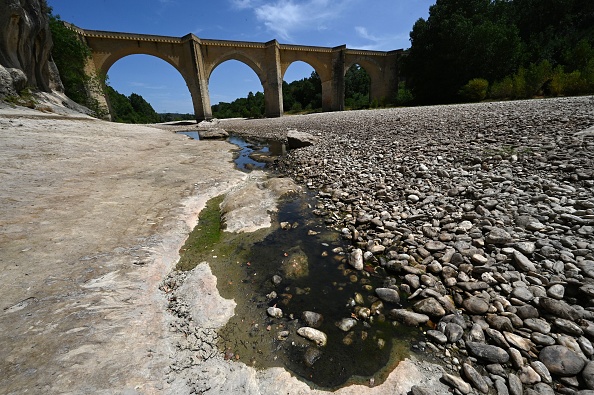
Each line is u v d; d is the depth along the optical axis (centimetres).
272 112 3959
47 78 2028
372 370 229
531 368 210
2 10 1445
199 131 2317
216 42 3475
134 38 3080
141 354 228
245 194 614
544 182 468
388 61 4331
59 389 189
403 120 1335
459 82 2920
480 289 292
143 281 325
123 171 764
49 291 281
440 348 244
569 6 3412
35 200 499
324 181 719
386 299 310
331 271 369
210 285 338
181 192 638
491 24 2739
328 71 4231
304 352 249
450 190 514
